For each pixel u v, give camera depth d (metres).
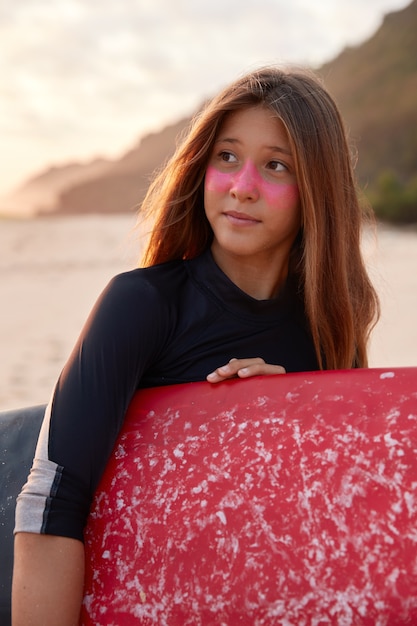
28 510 1.37
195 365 1.60
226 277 1.63
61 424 1.40
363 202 2.28
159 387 1.53
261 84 1.62
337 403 1.37
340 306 1.77
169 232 1.76
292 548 1.28
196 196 1.75
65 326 7.98
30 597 1.34
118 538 1.39
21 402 5.14
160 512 1.37
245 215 1.62
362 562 1.24
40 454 1.40
